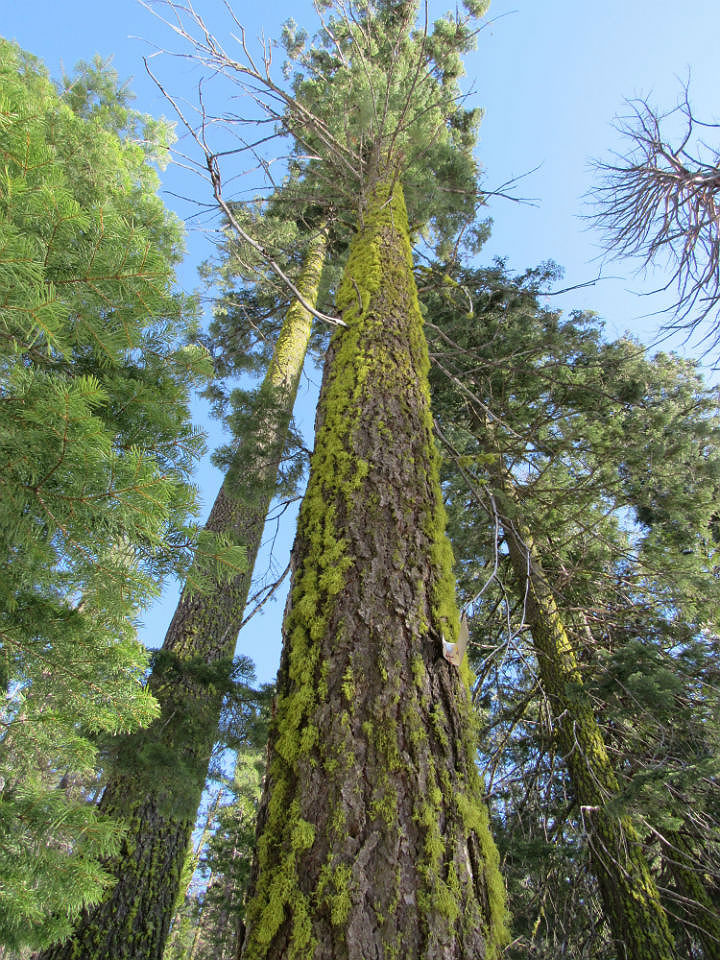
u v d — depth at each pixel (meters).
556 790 6.90
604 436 6.55
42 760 2.73
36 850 2.34
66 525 2.07
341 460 2.61
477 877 1.62
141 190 3.47
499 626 6.75
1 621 2.56
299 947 1.42
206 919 11.52
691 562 6.25
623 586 6.71
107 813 4.32
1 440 1.87
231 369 8.64
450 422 6.84
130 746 3.96
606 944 5.83
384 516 2.37
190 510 2.53
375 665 1.93
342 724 1.80
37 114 2.36
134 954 3.88
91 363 3.09
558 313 7.21
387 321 3.38
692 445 6.34
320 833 1.61
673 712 4.79
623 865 4.78
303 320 8.14
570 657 5.95
